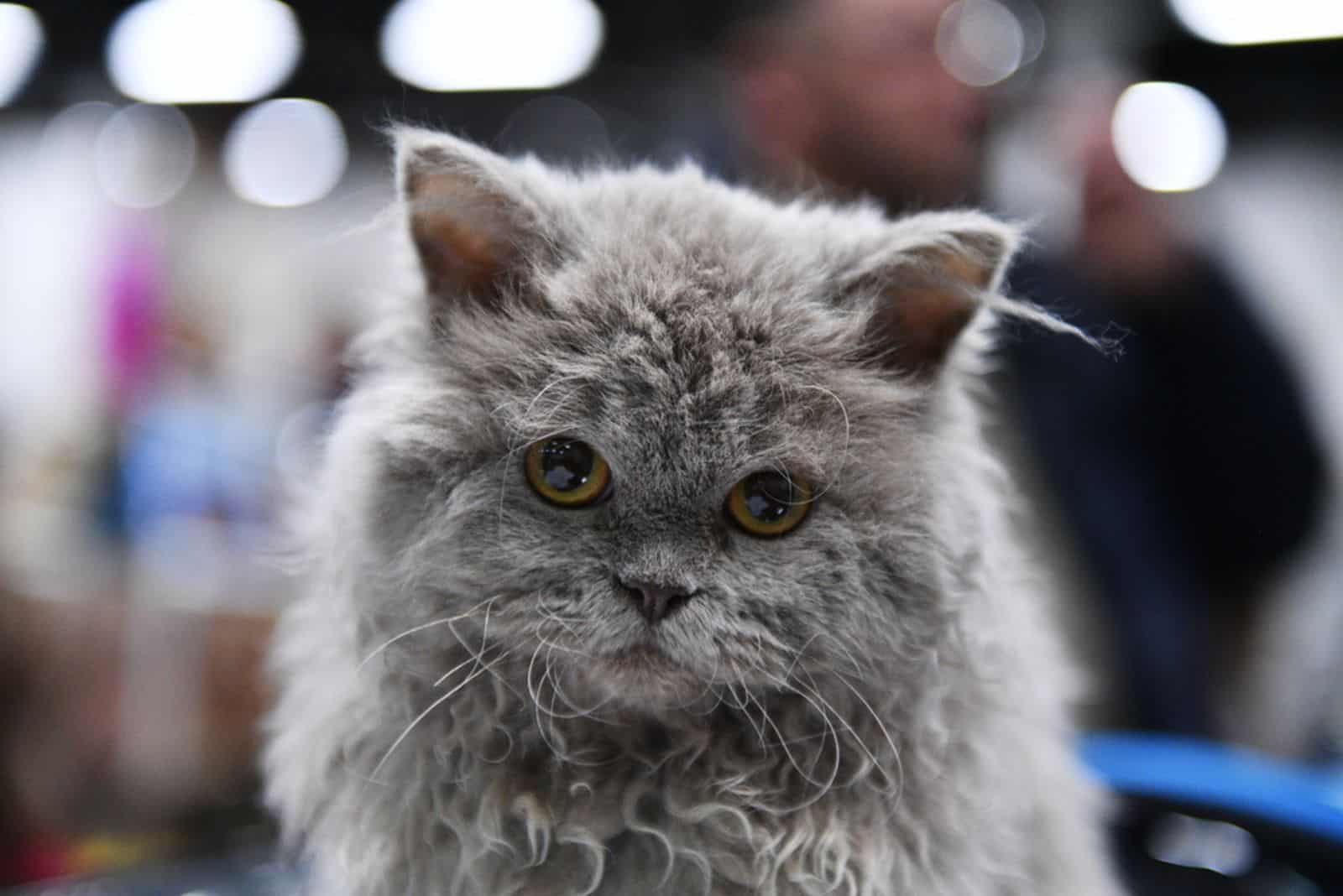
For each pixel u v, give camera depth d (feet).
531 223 1.57
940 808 1.53
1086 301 2.44
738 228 1.61
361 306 2.93
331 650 1.59
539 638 1.49
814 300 1.57
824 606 1.51
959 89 2.34
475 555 1.49
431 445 1.51
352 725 1.55
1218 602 2.76
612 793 1.52
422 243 1.57
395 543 1.52
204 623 2.54
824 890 1.50
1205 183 3.47
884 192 2.32
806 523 1.52
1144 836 1.86
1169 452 2.60
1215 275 2.55
